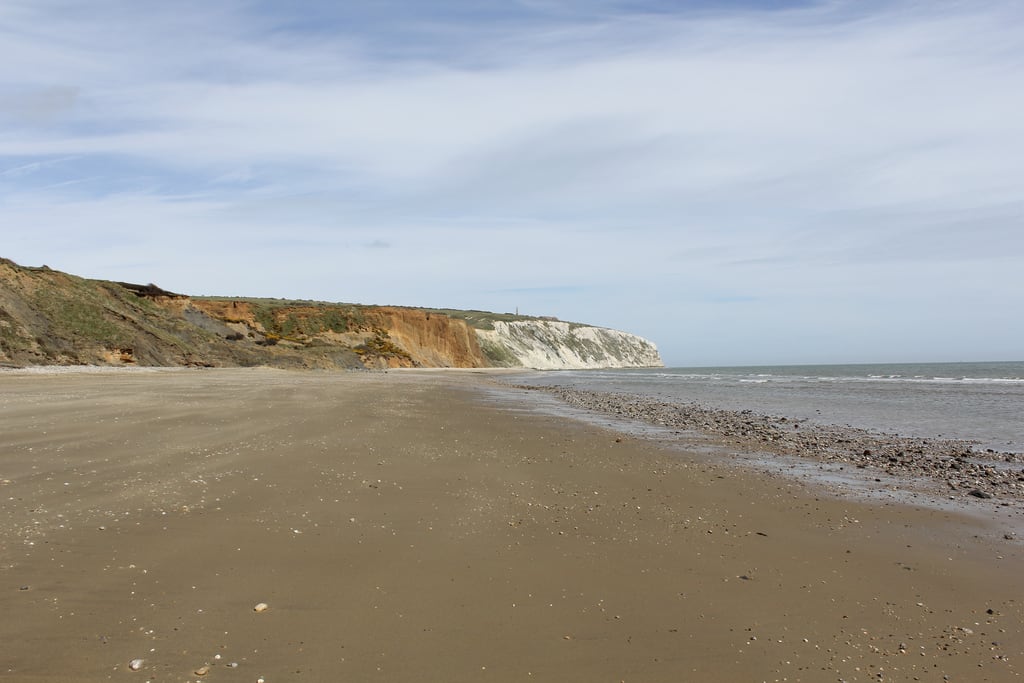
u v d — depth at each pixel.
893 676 4.75
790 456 14.83
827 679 4.69
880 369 137.75
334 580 6.19
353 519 8.19
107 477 9.61
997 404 31.86
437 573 6.50
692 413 26.28
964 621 5.75
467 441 15.27
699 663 4.86
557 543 7.62
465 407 25.58
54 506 8.01
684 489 10.79
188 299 71.00
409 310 114.31
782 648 5.15
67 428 14.05
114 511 7.92
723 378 77.19
